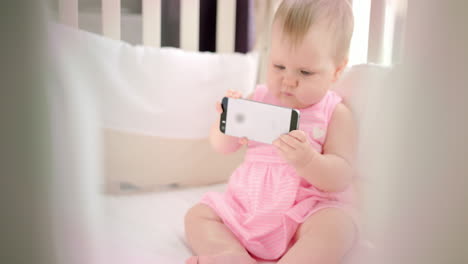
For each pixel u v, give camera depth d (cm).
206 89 123
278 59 97
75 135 64
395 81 68
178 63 119
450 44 68
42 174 63
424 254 74
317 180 91
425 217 72
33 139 62
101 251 71
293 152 87
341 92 99
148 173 114
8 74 60
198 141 123
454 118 70
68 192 65
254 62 134
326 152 99
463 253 76
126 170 109
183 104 120
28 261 65
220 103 95
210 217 93
